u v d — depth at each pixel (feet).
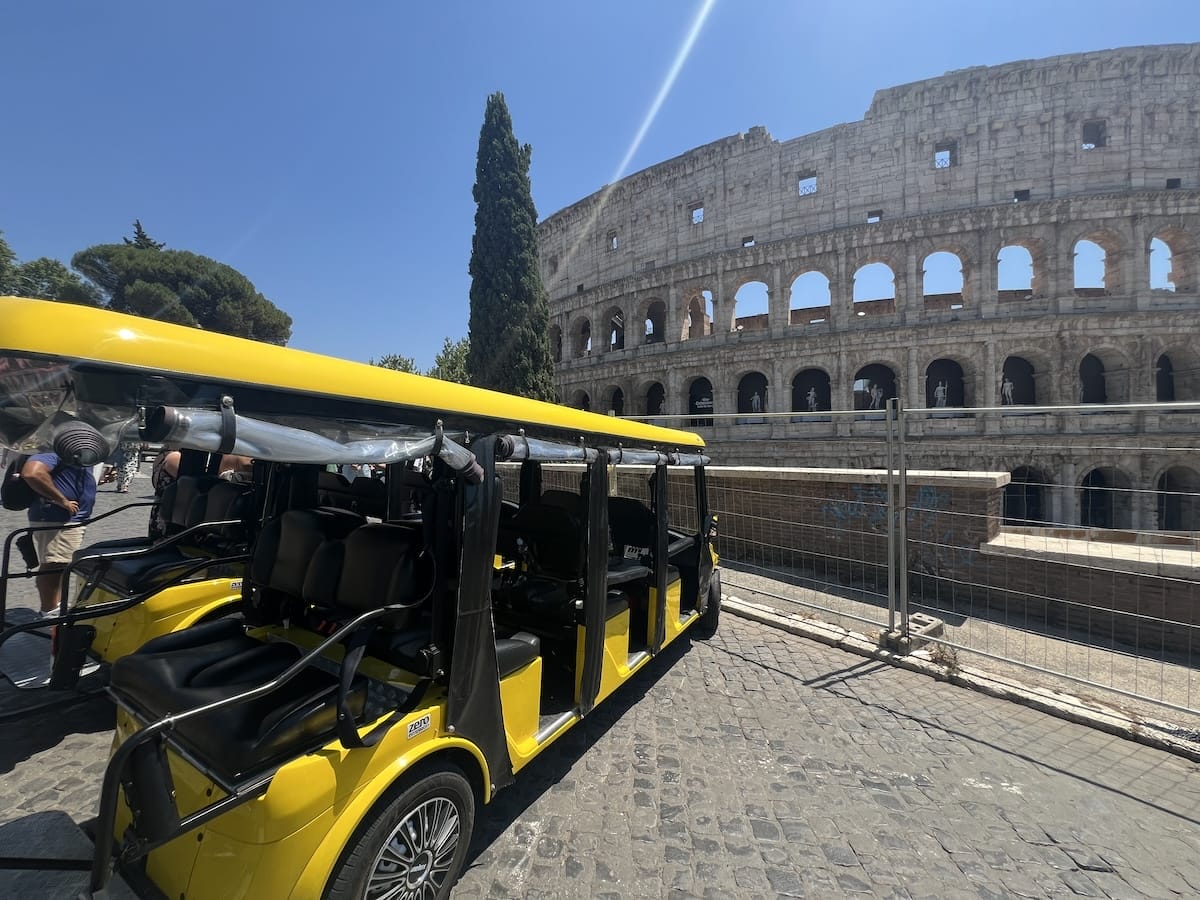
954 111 104.37
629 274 138.72
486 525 10.34
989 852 11.21
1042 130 100.53
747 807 12.42
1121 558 22.54
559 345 159.12
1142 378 92.07
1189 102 97.19
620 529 20.22
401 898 8.34
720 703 17.49
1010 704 17.88
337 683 8.97
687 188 129.70
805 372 118.42
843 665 20.76
